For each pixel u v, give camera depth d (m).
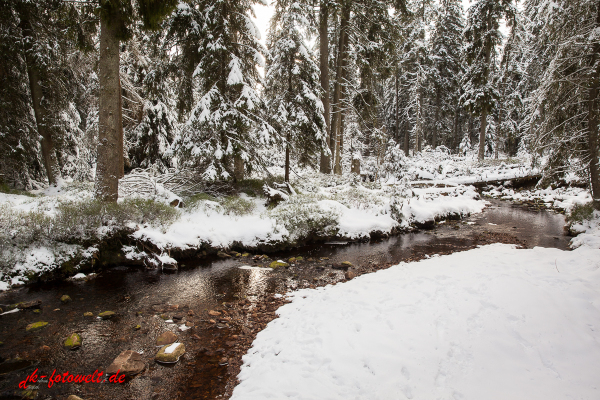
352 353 3.66
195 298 6.08
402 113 35.56
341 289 5.93
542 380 3.10
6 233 6.72
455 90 30.97
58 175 13.87
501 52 25.70
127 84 13.70
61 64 13.62
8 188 12.06
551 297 4.49
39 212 7.98
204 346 4.39
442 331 3.90
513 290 4.68
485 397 2.89
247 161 12.38
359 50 18.06
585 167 10.06
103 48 8.81
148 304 5.80
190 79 13.10
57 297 6.05
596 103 9.46
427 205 13.98
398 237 11.09
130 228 8.15
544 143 10.64
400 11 19.53
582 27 9.37
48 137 13.51
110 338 4.62
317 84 13.78
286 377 3.38
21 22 12.19
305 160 15.52
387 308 4.66
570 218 10.58
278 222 10.05
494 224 12.43
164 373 3.81
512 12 22.25
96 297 6.09
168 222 9.00
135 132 15.90
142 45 14.50
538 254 7.21
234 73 11.32
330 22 19.61
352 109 19.61
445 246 9.66
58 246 7.19
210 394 3.42
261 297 6.09
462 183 19.84
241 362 3.99
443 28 30.02
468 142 32.81
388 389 3.07
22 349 4.30
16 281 6.34
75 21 10.01
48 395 3.44
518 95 26.80
